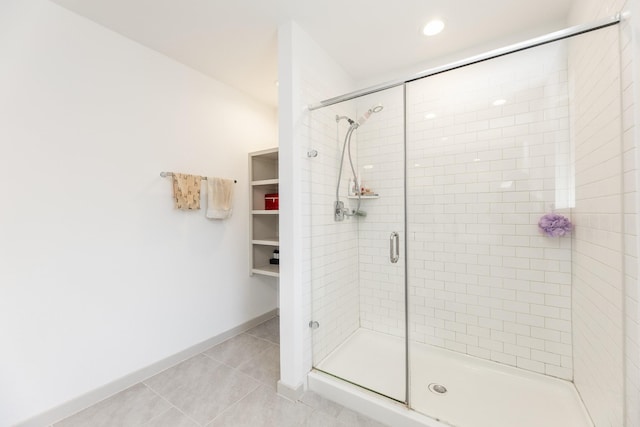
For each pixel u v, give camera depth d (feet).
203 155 7.79
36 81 4.89
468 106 6.58
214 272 8.05
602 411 4.31
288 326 5.74
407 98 7.23
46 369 4.99
